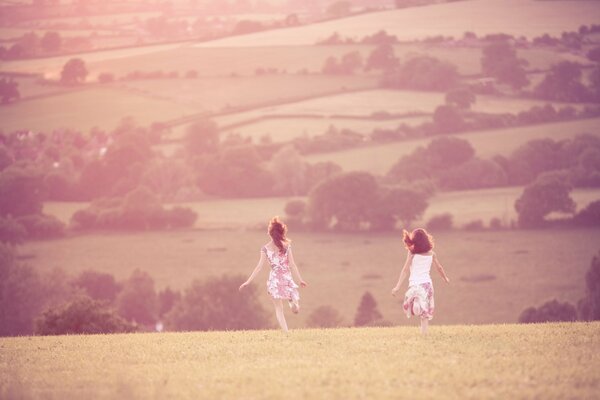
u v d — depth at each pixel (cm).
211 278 8925
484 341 1389
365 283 11844
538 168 15775
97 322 3656
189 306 8750
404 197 13712
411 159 16138
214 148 18062
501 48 19575
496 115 17762
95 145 18575
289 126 19138
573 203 13238
